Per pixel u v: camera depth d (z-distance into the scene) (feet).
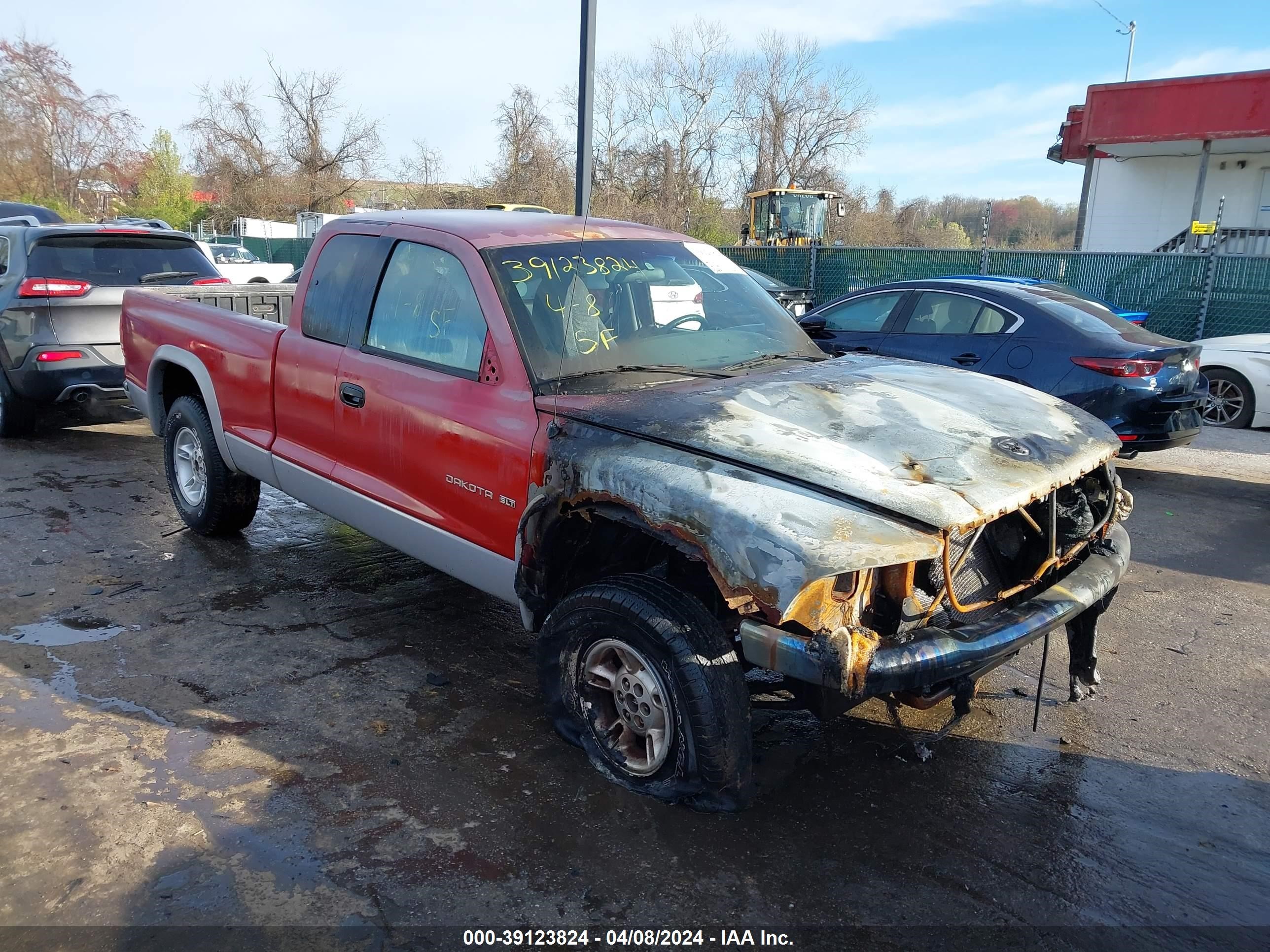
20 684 12.43
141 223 49.96
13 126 136.56
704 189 131.44
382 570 17.04
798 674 8.30
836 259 54.24
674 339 12.39
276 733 11.35
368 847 9.22
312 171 155.33
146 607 15.12
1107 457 10.96
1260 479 25.58
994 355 24.39
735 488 8.81
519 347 11.15
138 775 10.37
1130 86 67.21
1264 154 72.69
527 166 120.37
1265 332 42.24
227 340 16.19
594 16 29.66
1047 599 9.82
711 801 9.53
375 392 12.84
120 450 26.11
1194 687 13.12
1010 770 10.96
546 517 10.30
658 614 9.29
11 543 18.04
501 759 10.87
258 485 17.87
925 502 8.68
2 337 25.11
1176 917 8.52
